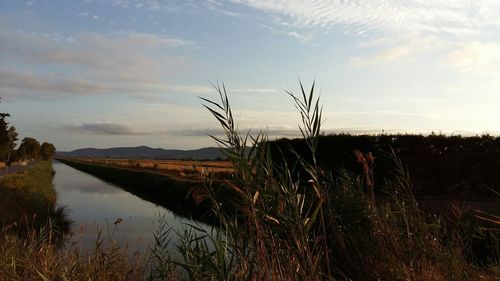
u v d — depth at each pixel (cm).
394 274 541
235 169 431
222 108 424
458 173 1474
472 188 1460
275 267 405
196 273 445
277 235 419
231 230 431
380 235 592
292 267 407
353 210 624
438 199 1383
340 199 638
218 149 425
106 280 634
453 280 527
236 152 422
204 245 487
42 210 2162
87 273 629
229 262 426
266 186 425
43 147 15312
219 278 415
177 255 613
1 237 927
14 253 764
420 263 561
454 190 1484
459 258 563
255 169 428
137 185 4691
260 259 407
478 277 534
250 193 419
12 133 5356
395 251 580
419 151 1496
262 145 434
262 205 422
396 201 646
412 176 1500
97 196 3675
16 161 8275
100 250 695
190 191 462
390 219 622
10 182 2869
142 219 1939
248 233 434
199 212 2011
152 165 8350
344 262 557
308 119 446
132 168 6919
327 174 691
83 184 5244
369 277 544
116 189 4528
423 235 597
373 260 570
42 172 5791
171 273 563
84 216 2192
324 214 596
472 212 1032
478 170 1450
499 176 1420
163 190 3494
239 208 420
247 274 407
